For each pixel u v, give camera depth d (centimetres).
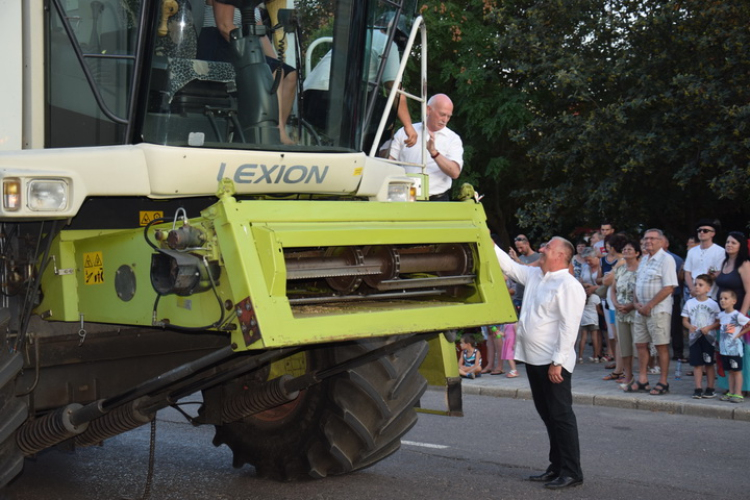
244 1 522
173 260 424
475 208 536
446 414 590
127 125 488
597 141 1634
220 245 427
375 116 615
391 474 643
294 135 547
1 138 485
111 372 536
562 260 617
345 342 539
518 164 2075
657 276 973
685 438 788
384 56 606
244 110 525
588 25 1741
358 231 460
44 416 507
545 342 616
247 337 415
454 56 1947
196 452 723
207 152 495
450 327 488
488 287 518
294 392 534
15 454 491
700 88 1500
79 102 494
